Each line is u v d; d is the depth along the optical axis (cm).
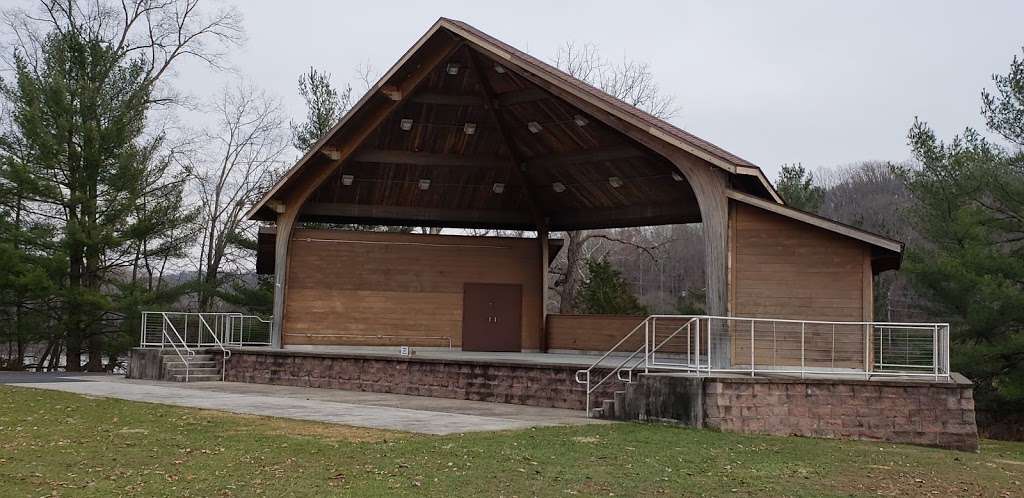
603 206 2755
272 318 2833
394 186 2778
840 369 1798
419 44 2209
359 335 2845
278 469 1111
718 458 1273
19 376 2780
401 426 1526
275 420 1593
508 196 2872
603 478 1090
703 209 1936
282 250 2709
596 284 3878
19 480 1036
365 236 2886
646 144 2012
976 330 2958
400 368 2264
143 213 3675
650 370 1764
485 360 2091
